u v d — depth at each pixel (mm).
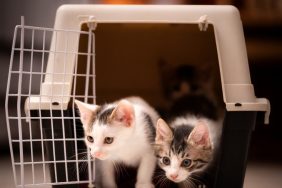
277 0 1070
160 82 849
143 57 841
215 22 690
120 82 828
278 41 1096
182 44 843
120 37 826
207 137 664
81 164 685
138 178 690
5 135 1042
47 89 665
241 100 667
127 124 657
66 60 670
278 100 1133
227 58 679
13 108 1048
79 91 748
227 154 668
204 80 861
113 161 692
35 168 945
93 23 684
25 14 1057
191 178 679
